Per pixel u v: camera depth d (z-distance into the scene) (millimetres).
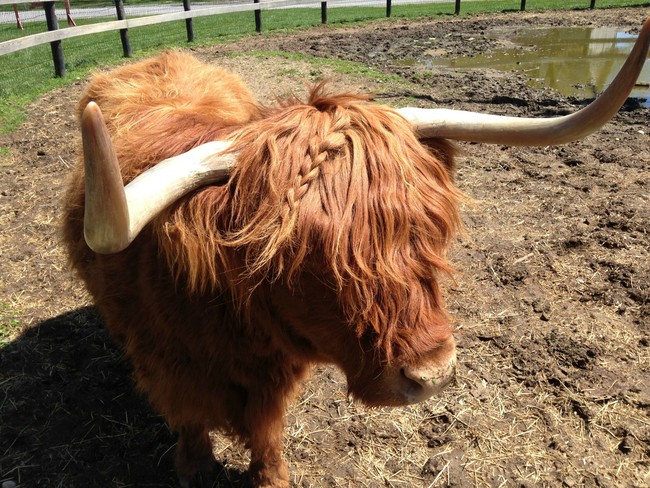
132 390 3250
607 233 4691
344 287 1646
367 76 9977
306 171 1671
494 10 19453
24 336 3592
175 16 13367
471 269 4285
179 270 1837
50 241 4613
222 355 2111
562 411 3098
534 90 9086
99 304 2588
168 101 2592
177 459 2742
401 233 1647
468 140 1977
